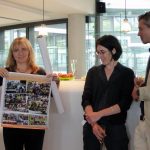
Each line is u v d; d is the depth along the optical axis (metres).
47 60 2.13
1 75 2.11
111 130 2.01
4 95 2.12
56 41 7.80
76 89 2.44
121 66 2.05
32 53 2.25
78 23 7.04
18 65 2.23
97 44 2.05
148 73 1.81
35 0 5.62
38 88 2.15
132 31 6.51
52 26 7.85
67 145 2.49
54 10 6.60
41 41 2.11
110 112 1.97
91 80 2.11
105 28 7.07
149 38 1.83
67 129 2.48
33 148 2.18
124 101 1.99
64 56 7.71
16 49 2.17
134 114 2.25
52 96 2.29
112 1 6.95
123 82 2.00
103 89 2.02
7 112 2.12
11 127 2.13
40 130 2.18
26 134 2.17
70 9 6.46
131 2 6.71
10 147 2.16
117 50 2.03
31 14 6.86
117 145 2.01
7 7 5.94
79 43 7.05
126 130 2.17
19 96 2.13
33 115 2.14
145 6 6.64
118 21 6.93
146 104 1.84
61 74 2.80
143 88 1.80
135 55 6.46
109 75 2.03
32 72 2.23
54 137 2.53
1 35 8.70
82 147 2.45
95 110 2.04
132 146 2.26
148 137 1.85
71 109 2.46
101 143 2.08
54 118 2.51
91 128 2.08
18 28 8.42
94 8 7.02
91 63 7.16
